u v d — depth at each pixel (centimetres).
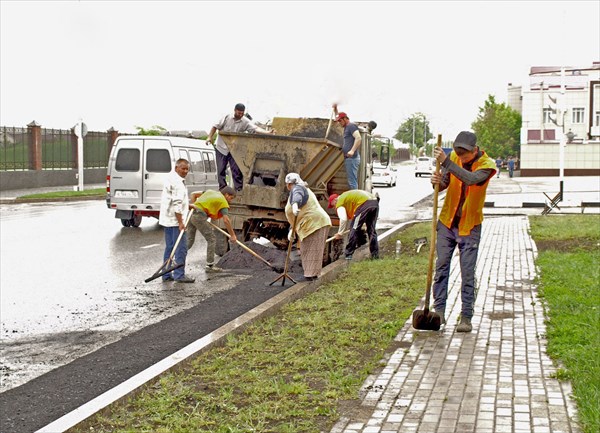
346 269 1225
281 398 588
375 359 685
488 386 599
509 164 6519
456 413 542
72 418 544
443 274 823
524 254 1359
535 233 1695
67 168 4253
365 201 1317
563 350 680
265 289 1114
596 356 643
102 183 4572
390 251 1505
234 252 1391
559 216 2211
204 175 2370
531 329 787
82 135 3647
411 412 548
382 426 524
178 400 589
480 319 841
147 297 1096
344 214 1283
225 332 782
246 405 578
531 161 6750
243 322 821
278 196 1404
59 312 1005
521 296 963
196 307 1010
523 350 705
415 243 1541
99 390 667
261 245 1430
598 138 6906
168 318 949
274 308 906
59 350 814
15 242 1766
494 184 4928
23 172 3809
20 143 3847
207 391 613
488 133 7838
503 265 1225
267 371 659
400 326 810
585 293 941
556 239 1605
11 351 814
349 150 1439
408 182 5203
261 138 1418
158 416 554
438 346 729
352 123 1463
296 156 1411
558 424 512
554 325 789
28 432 567
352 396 586
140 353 784
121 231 2019
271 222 1444
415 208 2838
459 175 781
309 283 1088
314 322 834
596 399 541
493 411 543
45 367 750
